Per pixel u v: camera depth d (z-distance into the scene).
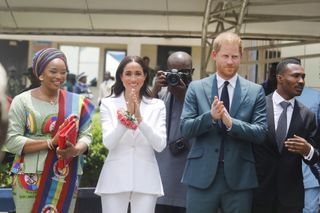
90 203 7.86
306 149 5.82
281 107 6.26
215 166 5.47
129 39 25.44
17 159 5.68
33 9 14.62
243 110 5.60
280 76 6.27
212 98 5.65
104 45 27.77
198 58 25.84
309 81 14.52
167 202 6.61
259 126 5.51
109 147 5.75
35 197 5.59
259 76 17.22
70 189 5.71
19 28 15.34
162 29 15.16
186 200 6.19
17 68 26.73
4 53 26.69
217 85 5.71
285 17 14.15
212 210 5.55
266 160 6.04
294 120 6.18
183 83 6.68
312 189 7.46
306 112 6.28
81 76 22.80
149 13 14.48
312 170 6.66
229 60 5.59
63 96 5.87
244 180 5.52
